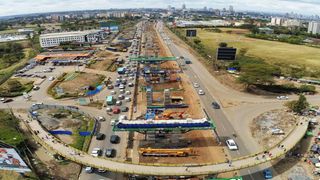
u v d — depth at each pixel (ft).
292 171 247.09
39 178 236.22
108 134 315.58
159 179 234.58
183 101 410.11
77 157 244.01
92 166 231.50
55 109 385.29
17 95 444.14
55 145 266.16
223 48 545.44
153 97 425.28
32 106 388.16
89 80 517.14
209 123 275.18
